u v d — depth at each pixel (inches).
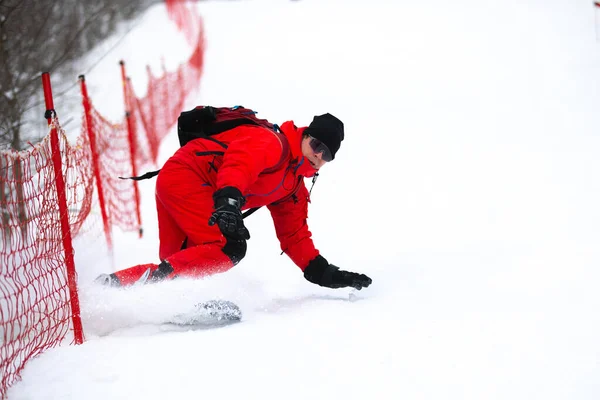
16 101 420.8
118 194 481.7
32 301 254.2
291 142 231.3
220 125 235.3
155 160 630.5
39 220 224.8
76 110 630.5
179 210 234.5
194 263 224.2
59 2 581.0
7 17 425.1
